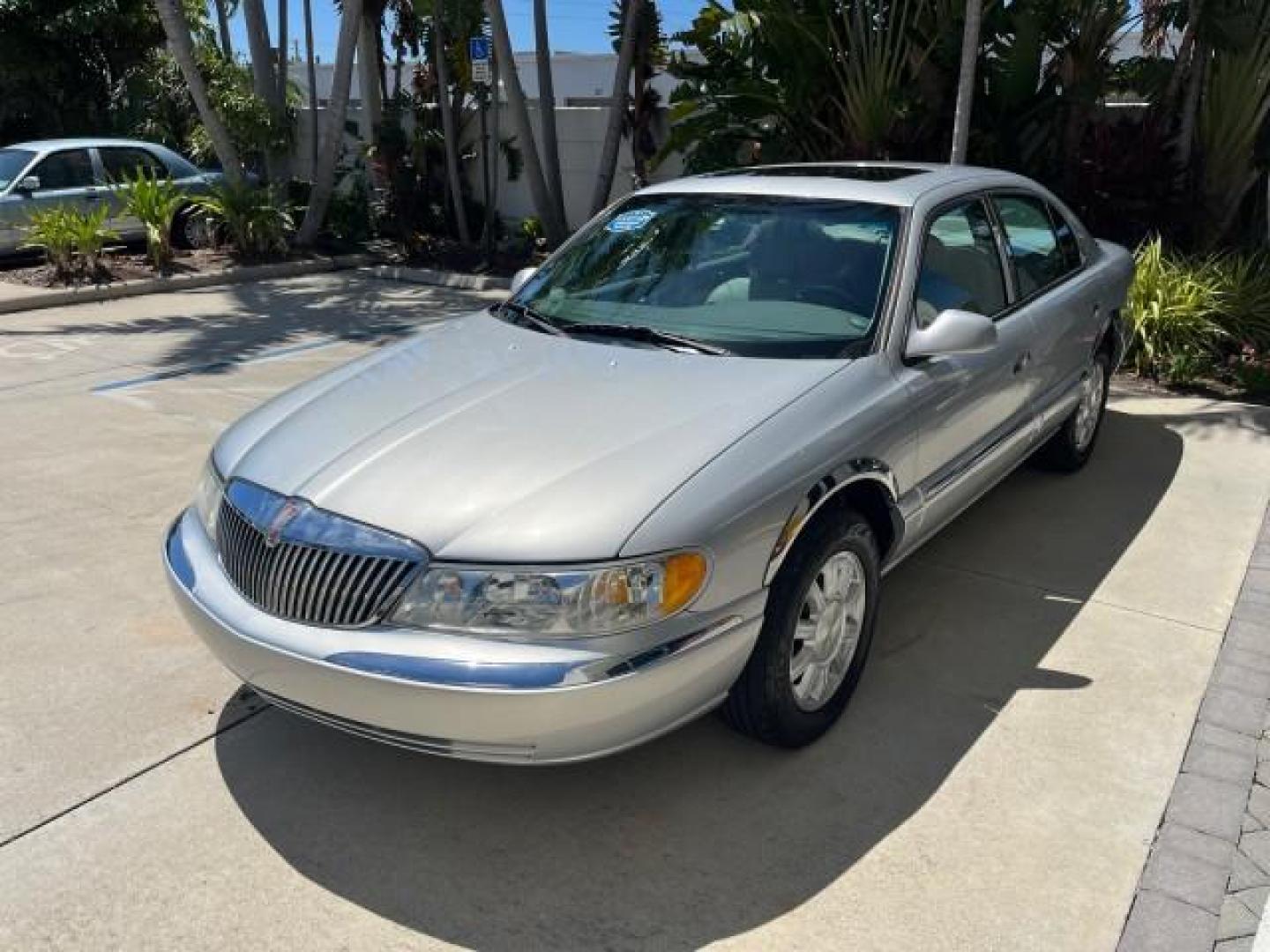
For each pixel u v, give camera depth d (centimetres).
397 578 280
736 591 295
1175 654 403
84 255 1168
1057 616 432
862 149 1050
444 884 289
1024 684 383
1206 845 300
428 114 1493
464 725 272
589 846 303
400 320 1016
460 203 1420
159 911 279
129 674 388
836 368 359
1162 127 973
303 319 1018
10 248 1239
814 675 341
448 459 308
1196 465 608
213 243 1338
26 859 296
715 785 328
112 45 1884
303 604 291
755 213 432
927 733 354
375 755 344
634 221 459
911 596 450
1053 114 1036
